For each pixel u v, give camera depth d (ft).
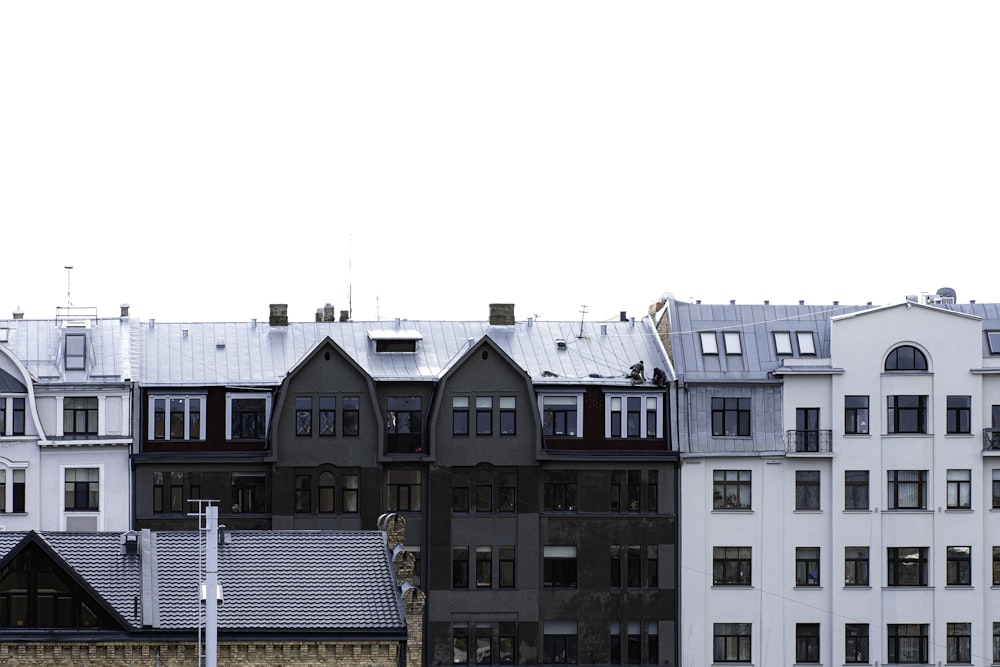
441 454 284.82
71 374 285.23
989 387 294.66
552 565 285.64
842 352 292.81
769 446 290.56
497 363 286.25
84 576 216.33
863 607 289.53
